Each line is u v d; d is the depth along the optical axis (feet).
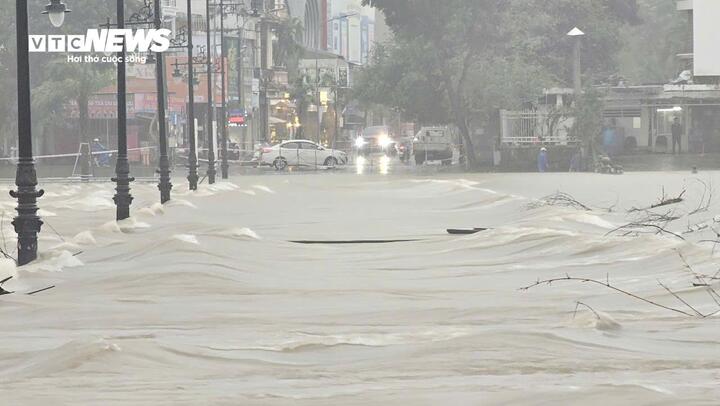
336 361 69.46
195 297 108.58
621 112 627.87
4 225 197.36
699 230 158.30
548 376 60.13
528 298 101.91
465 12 545.03
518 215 206.69
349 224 199.11
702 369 62.18
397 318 91.86
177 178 462.60
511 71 550.77
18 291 118.93
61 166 646.74
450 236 168.14
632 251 131.44
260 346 74.54
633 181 354.13
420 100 561.02
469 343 71.15
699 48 487.61
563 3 639.35
